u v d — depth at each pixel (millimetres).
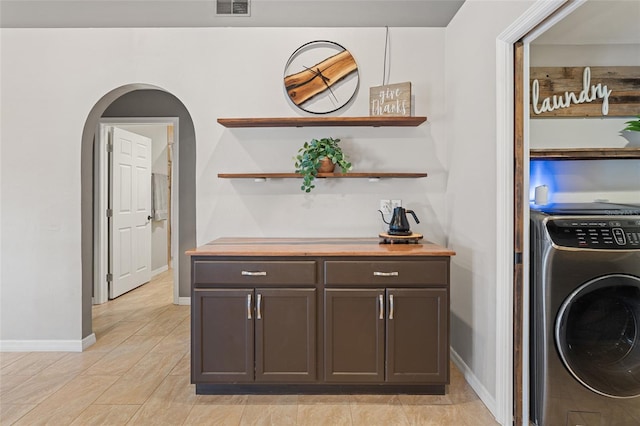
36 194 3078
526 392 2107
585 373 2002
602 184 2674
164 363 2896
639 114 2695
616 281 1958
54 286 3092
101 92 3055
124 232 5000
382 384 2400
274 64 3057
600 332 2021
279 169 3074
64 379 2639
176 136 4504
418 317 2375
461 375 2719
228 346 2402
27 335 3100
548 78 2711
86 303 3189
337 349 2393
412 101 3064
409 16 2926
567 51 2723
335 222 3082
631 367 1995
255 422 2152
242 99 3057
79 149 3074
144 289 5273
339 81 3055
